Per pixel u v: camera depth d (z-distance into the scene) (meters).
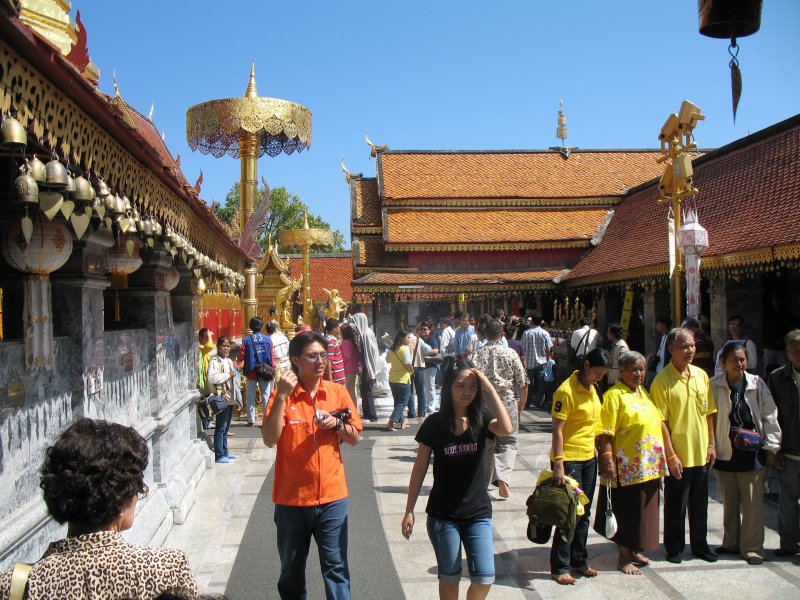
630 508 5.42
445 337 16.69
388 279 22.56
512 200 24.67
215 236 8.38
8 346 3.63
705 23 3.78
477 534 4.15
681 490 5.64
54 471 2.08
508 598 4.99
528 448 10.27
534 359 14.16
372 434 11.70
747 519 5.67
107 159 3.79
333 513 4.25
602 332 20.84
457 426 4.28
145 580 1.99
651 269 15.80
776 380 5.80
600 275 19.11
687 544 6.12
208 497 7.62
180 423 8.09
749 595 4.99
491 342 7.82
